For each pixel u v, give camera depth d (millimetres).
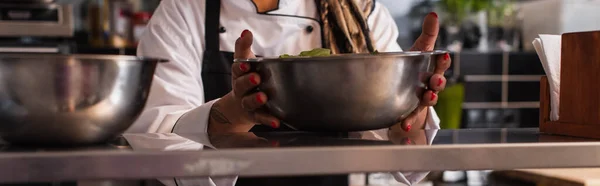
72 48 2785
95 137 630
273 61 732
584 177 1587
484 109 3279
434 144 630
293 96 738
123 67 626
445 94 2820
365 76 710
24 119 601
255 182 1874
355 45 1453
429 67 766
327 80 709
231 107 950
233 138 709
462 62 3244
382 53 716
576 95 765
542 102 824
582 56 758
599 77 736
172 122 1055
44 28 2820
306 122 763
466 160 627
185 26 1408
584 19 3098
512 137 715
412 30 3383
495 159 635
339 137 714
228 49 1442
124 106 639
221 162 578
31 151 569
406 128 802
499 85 3283
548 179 1677
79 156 555
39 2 2799
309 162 593
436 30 882
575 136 752
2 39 2799
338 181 1992
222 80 1438
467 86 3258
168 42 1379
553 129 795
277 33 1440
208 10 1432
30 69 591
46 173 550
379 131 792
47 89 596
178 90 1316
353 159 601
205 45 1438
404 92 746
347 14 1450
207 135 748
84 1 3162
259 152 583
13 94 595
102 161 559
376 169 605
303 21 1460
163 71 1344
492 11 3312
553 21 3113
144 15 3113
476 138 694
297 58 708
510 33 3359
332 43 1449
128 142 661
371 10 1515
